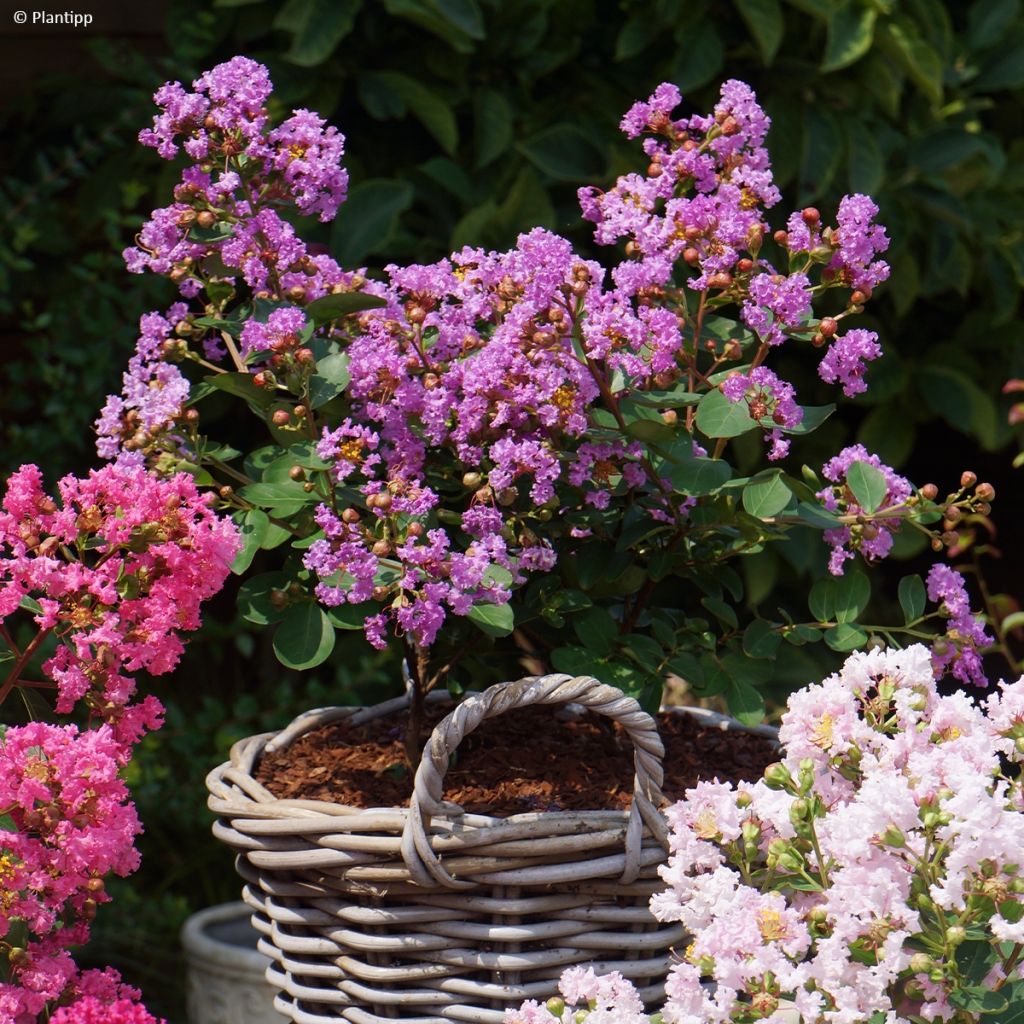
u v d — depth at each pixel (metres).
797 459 2.73
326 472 1.16
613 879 1.09
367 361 1.14
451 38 2.34
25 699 1.16
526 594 1.29
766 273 1.18
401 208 2.04
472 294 1.23
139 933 2.56
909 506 1.22
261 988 2.04
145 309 2.63
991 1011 0.91
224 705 2.98
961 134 2.57
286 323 1.13
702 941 0.93
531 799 1.18
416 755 1.29
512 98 2.53
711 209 1.18
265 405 1.22
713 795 1.00
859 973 0.89
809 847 0.99
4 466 2.55
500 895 1.08
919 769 0.93
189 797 2.65
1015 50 2.76
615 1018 0.98
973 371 2.76
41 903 1.04
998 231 2.70
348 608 1.19
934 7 2.57
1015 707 1.01
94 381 2.50
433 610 1.07
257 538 1.22
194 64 2.57
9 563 1.09
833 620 1.37
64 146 2.77
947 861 0.88
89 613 1.10
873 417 2.77
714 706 2.09
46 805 1.04
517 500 1.23
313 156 1.23
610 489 1.24
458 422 1.17
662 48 2.54
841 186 2.53
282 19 2.34
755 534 1.24
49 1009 1.11
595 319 1.12
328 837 1.08
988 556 3.11
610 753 1.31
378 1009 1.14
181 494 1.13
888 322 2.79
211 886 2.81
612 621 1.29
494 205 2.42
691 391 1.24
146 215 2.75
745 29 2.52
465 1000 1.11
